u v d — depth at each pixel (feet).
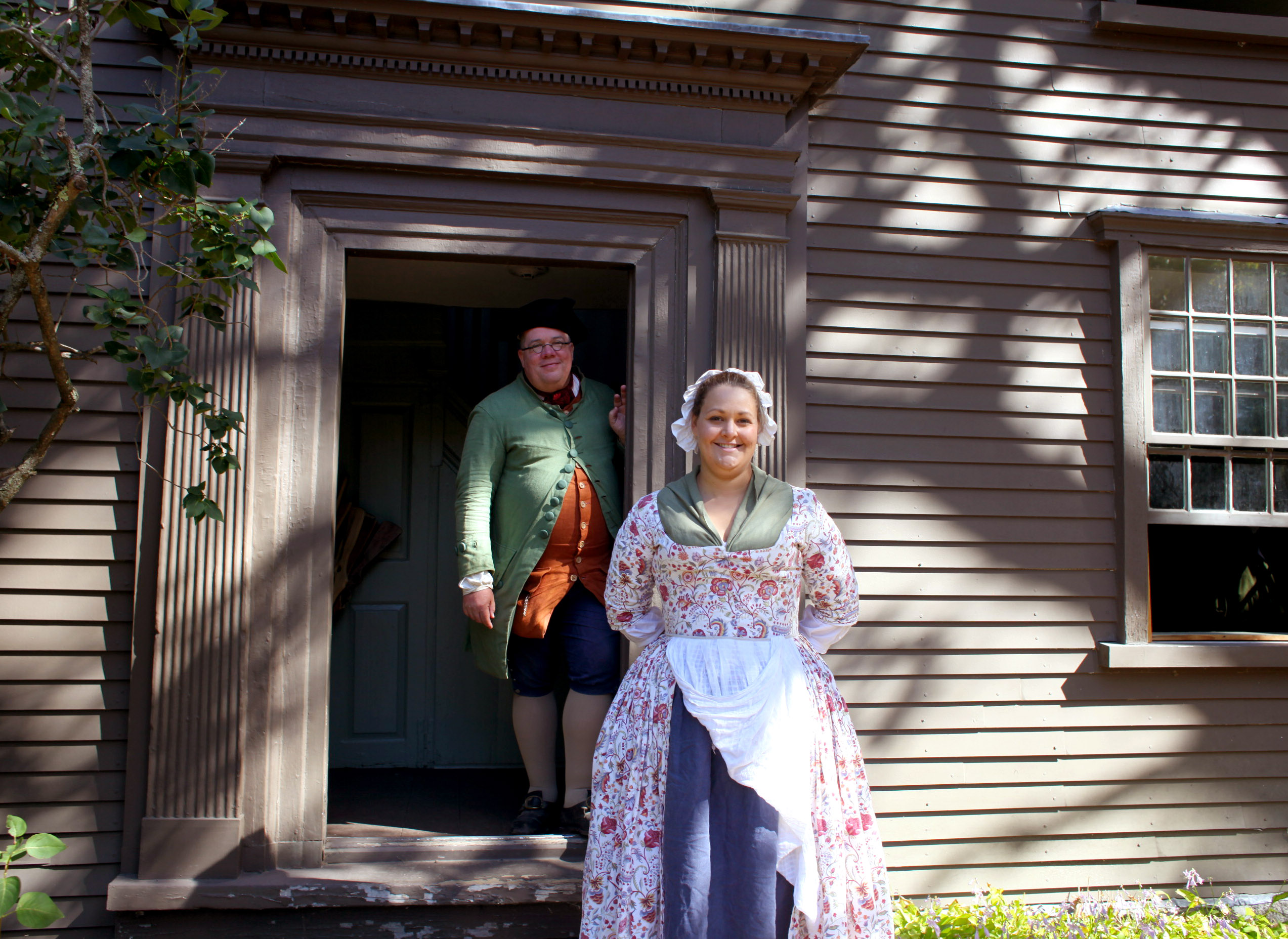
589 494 9.36
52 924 8.35
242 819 8.39
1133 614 10.24
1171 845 10.16
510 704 12.01
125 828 8.36
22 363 8.66
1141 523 10.36
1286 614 11.47
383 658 11.93
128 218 7.38
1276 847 10.32
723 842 6.35
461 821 9.70
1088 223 10.67
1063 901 9.90
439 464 12.29
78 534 8.66
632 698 6.90
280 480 8.82
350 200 9.14
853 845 6.75
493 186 9.33
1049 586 10.21
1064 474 10.38
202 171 6.63
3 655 8.52
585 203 9.48
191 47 7.34
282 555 8.77
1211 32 10.87
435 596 12.09
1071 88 10.76
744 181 9.65
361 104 9.10
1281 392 10.93
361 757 11.78
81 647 8.59
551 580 9.22
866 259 10.11
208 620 8.49
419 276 11.32
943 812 9.79
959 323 10.27
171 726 8.36
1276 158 11.16
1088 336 10.55
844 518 9.86
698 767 6.40
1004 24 10.66
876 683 9.80
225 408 8.29
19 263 6.00
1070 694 10.15
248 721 8.55
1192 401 10.71
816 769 6.70
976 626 10.05
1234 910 9.97
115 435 8.73
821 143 10.13
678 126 9.68
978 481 10.14
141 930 8.15
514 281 11.60
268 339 8.87
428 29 8.96
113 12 6.71
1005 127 10.57
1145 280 10.61
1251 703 10.49
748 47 9.45
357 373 12.31
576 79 9.44
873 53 10.33
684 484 7.20
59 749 8.50
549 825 9.50
